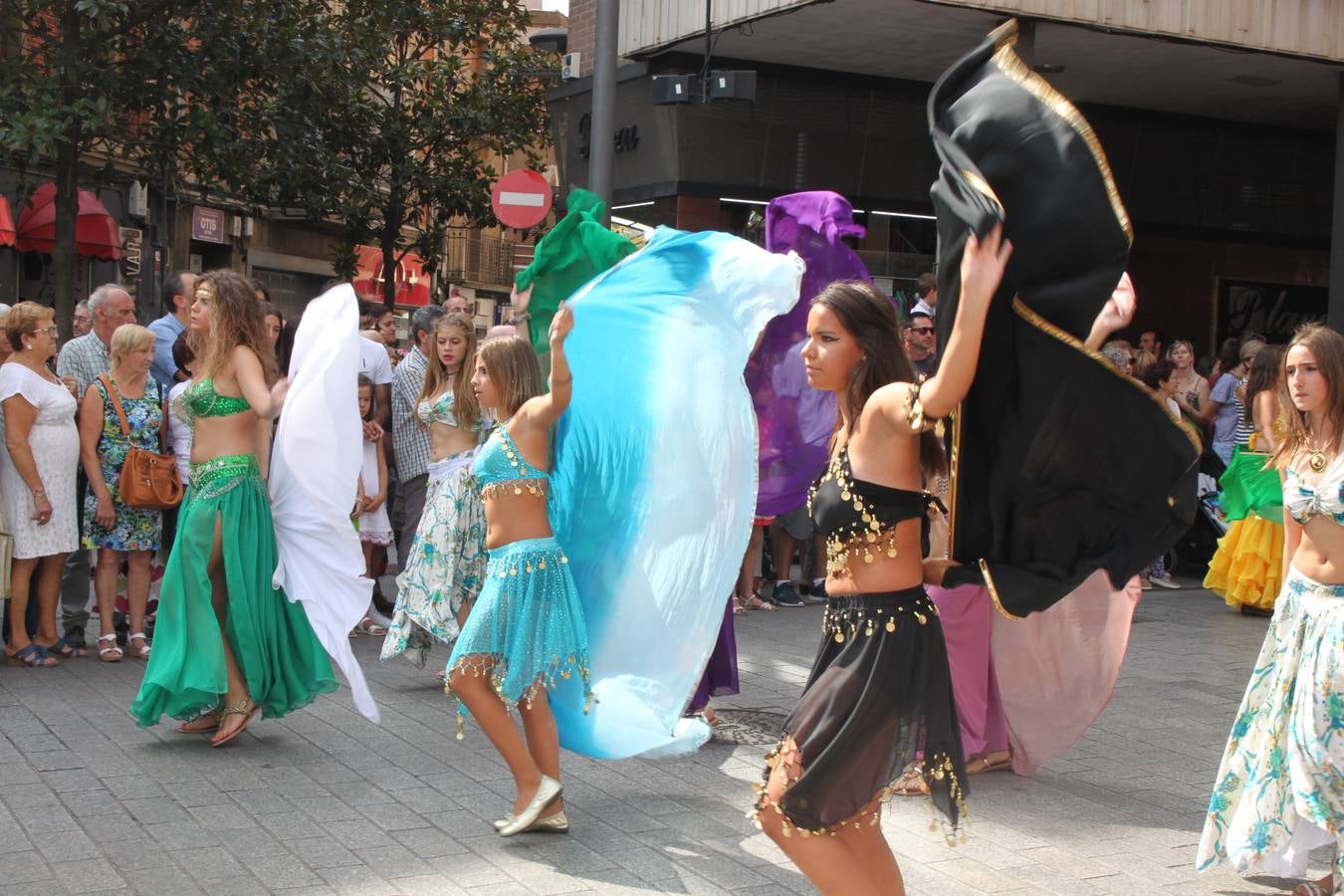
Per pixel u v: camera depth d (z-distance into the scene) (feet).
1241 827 14.44
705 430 16.34
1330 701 13.88
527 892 14.07
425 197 68.18
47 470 24.54
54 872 14.32
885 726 10.93
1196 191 53.36
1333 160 55.52
